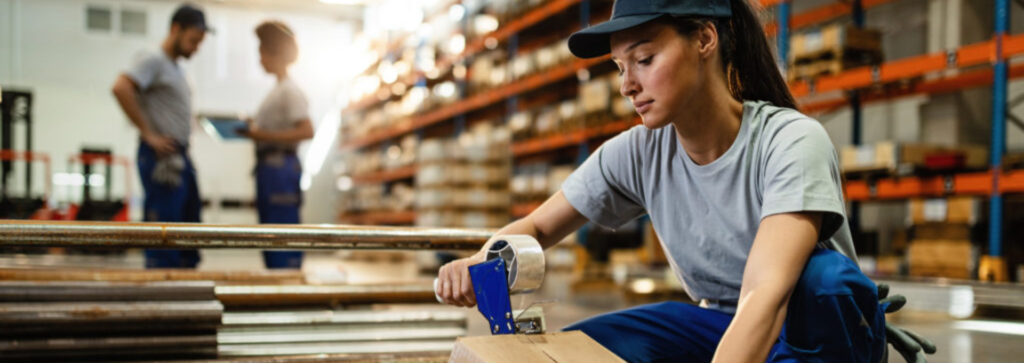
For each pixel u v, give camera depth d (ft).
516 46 35.53
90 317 5.28
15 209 33.73
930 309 15.33
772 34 4.66
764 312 3.43
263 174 15.90
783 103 4.53
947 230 17.20
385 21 56.70
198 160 56.65
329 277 10.82
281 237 4.84
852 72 18.62
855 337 3.76
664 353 4.80
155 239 4.52
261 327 6.58
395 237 5.21
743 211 4.24
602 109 27.76
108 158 38.99
